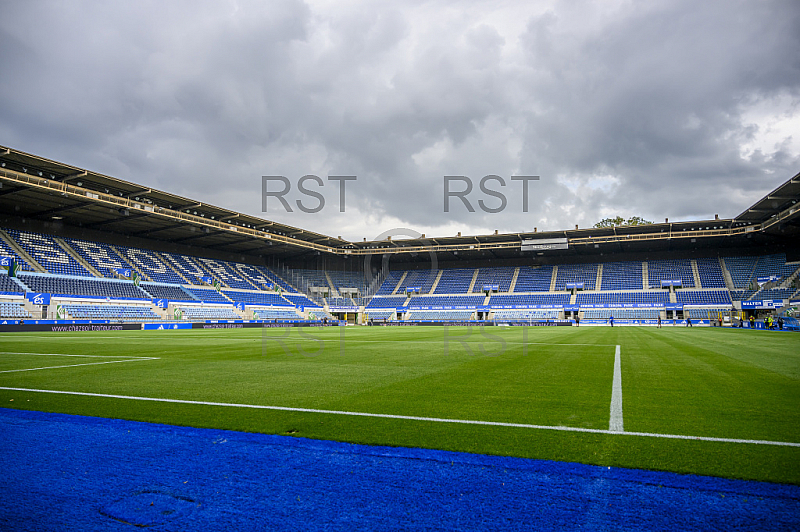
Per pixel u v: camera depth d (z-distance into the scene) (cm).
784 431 396
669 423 425
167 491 275
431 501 259
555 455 335
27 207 3338
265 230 4547
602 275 5128
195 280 4538
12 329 2709
